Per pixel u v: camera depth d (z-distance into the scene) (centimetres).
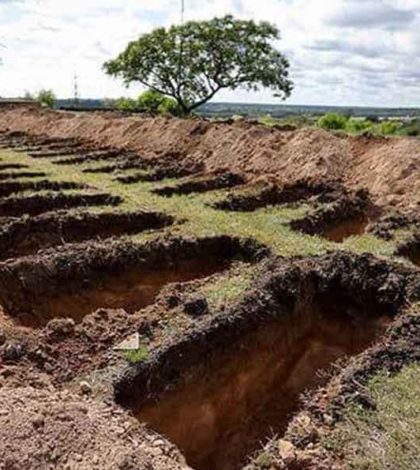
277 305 832
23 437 463
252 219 1263
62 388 638
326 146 1778
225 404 742
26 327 850
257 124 2202
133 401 641
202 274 1052
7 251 1127
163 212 1288
